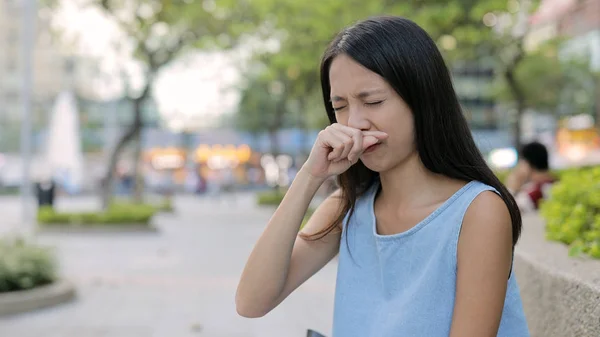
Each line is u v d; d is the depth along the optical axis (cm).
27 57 1562
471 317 114
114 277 862
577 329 177
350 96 123
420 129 122
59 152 2166
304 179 132
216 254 1130
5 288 660
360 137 121
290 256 134
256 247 134
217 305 678
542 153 477
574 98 2588
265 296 134
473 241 116
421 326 117
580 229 263
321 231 141
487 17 1320
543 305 207
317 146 129
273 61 1641
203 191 3372
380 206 134
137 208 1723
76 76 4181
